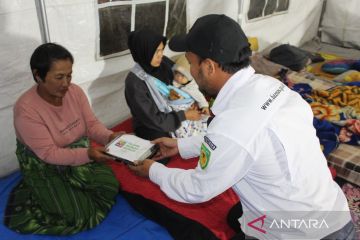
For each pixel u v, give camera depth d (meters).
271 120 1.11
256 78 1.18
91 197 1.87
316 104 2.79
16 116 1.61
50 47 1.51
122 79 2.62
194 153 1.71
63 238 1.72
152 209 1.88
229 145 1.10
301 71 3.66
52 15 2.00
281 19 4.18
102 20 2.28
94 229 1.78
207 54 1.10
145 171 1.50
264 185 1.19
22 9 1.88
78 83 2.33
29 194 1.90
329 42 4.86
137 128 2.37
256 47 3.74
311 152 1.18
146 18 2.59
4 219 1.79
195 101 2.59
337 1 4.58
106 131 1.93
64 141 1.76
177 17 2.85
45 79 1.53
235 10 3.44
